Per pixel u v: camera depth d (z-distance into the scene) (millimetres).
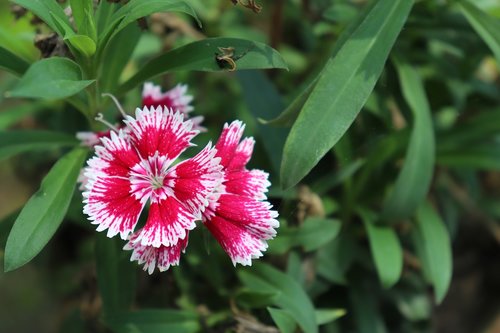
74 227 469
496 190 503
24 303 482
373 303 425
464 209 471
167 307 401
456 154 416
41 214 313
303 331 368
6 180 537
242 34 458
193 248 377
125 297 367
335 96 320
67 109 409
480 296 503
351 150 403
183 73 454
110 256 363
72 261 475
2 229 355
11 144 360
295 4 454
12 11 356
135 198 302
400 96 408
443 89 442
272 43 437
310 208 377
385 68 404
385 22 327
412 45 427
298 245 378
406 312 432
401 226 415
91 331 408
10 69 330
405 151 405
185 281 391
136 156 304
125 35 351
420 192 382
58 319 474
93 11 327
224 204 304
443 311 500
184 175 302
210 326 375
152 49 441
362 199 414
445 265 397
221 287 385
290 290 369
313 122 318
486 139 414
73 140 365
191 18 455
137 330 364
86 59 323
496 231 461
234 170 312
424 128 378
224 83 464
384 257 387
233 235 303
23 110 436
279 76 450
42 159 488
